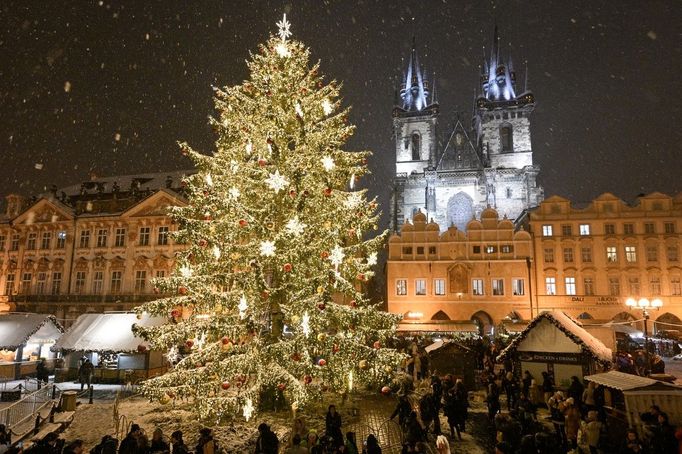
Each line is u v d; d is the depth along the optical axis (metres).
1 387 34.00
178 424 21.91
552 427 22.14
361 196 25.50
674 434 15.42
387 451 19.25
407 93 119.44
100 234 62.78
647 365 32.97
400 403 20.95
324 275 21.33
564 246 64.62
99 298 59.81
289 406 23.94
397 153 109.69
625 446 15.12
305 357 20.92
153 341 20.56
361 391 30.31
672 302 61.22
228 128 24.56
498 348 40.47
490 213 66.25
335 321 23.34
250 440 19.06
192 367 22.17
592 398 21.33
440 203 99.75
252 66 25.14
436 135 112.06
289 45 25.02
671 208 63.59
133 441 13.78
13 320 39.53
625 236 63.72
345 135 24.64
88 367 30.92
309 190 22.41
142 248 60.59
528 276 64.06
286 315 21.55
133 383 33.53
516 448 15.23
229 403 19.39
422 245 66.19
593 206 65.25
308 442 14.95
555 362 27.58
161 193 61.06
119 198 65.50
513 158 104.62
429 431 22.05
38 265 63.53
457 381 21.78
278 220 23.34
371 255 24.59
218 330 21.05
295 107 22.47
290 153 23.86
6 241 65.62
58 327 41.09
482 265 64.94
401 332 58.62
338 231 22.34
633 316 61.59
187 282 20.92
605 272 63.28
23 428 22.75
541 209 66.25
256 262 19.95
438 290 64.94
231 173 22.92
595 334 37.31
